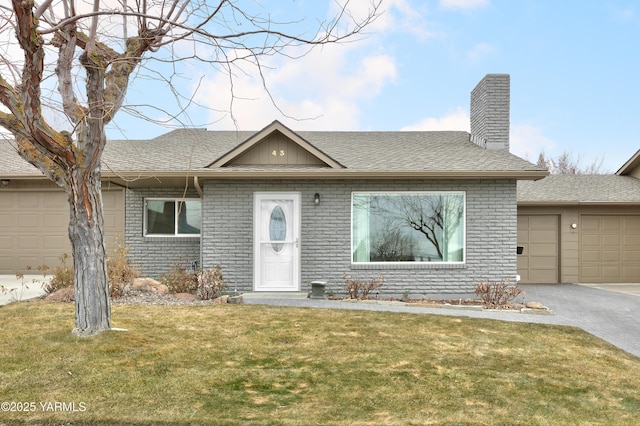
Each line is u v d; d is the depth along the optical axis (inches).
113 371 210.8
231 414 171.6
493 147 538.0
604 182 652.1
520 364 239.9
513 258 444.8
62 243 557.0
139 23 244.5
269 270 450.0
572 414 181.5
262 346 257.4
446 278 445.1
